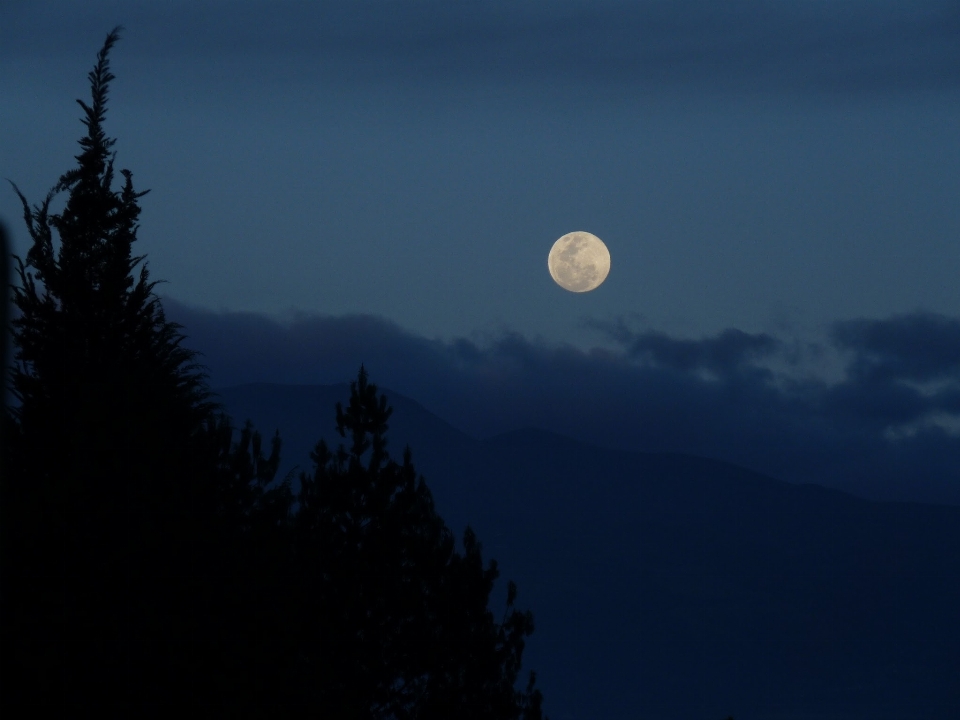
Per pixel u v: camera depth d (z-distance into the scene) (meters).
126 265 75.62
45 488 52.88
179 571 53.69
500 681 105.69
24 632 46.66
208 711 50.34
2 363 20.70
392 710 100.88
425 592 104.50
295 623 60.25
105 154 77.62
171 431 65.94
